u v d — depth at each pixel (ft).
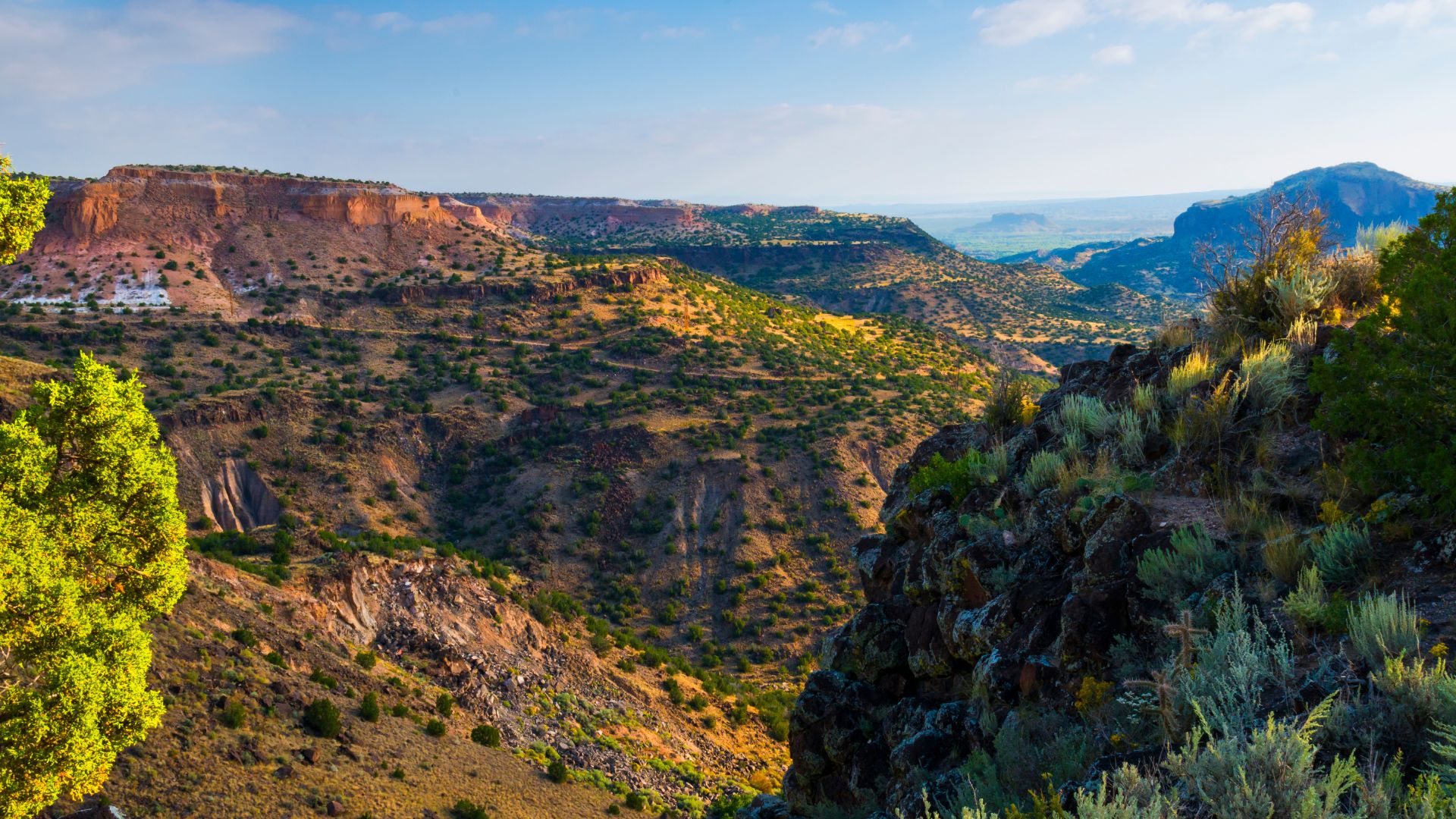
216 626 117.80
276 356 417.28
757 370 445.78
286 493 321.52
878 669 48.52
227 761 87.45
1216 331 48.80
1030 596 37.45
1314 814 15.64
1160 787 19.33
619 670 195.00
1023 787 25.94
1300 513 31.96
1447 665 19.71
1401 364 28.66
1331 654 22.43
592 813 118.52
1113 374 56.24
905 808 32.45
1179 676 23.59
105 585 66.85
